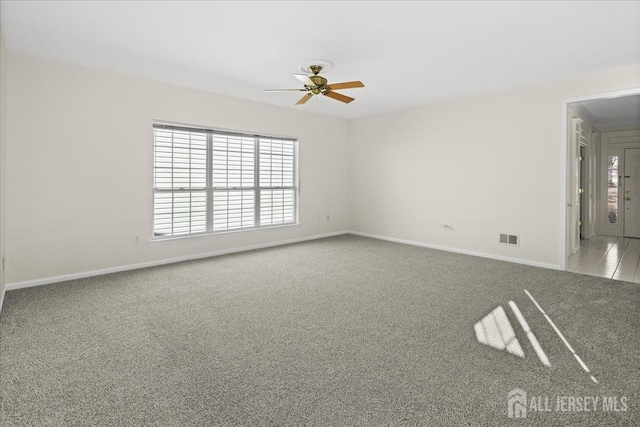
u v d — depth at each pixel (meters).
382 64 3.87
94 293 3.53
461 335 2.59
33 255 3.76
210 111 5.09
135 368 2.13
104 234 4.23
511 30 3.03
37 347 2.39
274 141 6.04
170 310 3.08
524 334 2.61
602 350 2.36
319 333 2.62
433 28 2.99
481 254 5.27
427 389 1.91
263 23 2.90
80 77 3.97
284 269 4.48
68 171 3.94
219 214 5.36
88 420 1.66
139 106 4.43
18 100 3.60
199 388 1.92
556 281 3.97
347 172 7.26
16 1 2.56
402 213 6.31
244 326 2.75
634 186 6.88
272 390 1.90
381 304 3.23
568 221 4.78
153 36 3.17
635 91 3.92
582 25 2.93
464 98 5.37
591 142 6.82
